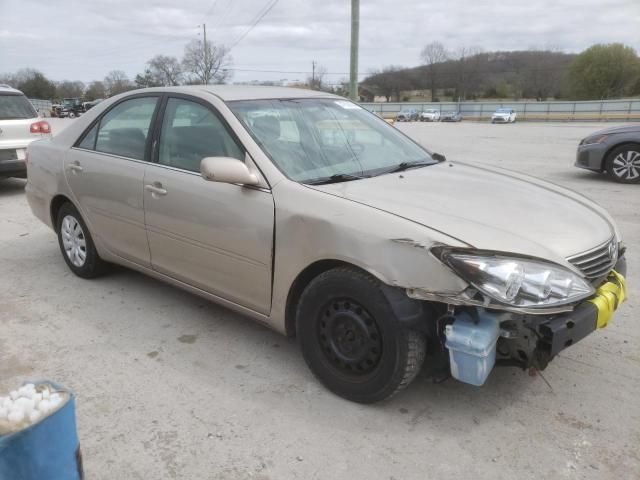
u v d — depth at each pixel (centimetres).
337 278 279
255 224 310
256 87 399
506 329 257
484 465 251
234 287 336
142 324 392
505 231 267
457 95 7838
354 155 357
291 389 310
